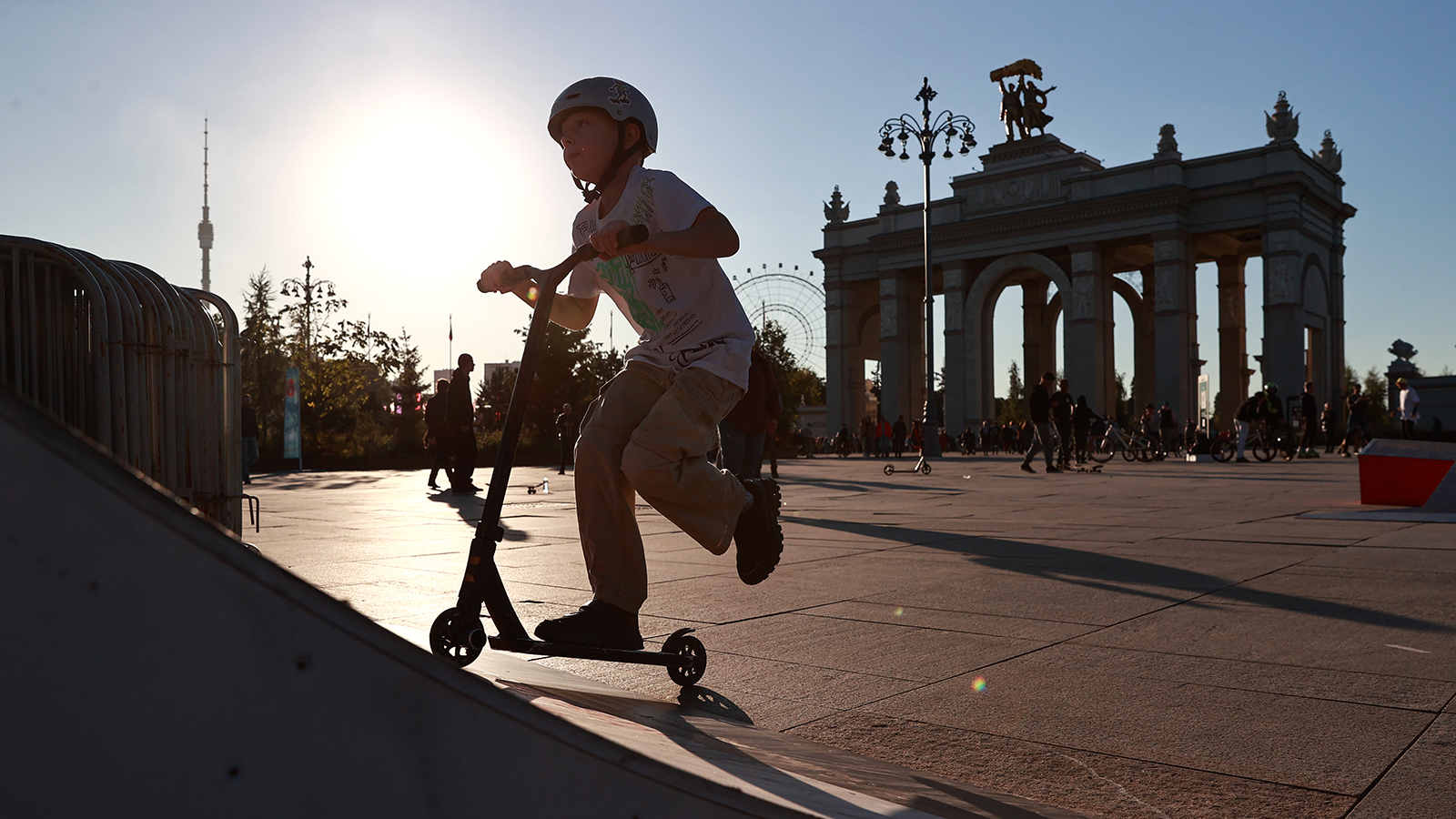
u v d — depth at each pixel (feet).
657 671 9.38
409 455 98.48
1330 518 25.54
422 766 2.82
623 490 7.65
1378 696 8.30
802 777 4.61
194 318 11.39
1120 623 11.61
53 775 2.33
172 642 2.49
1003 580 15.21
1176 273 139.23
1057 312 173.88
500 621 6.73
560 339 140.46
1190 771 6.50
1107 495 37.96
